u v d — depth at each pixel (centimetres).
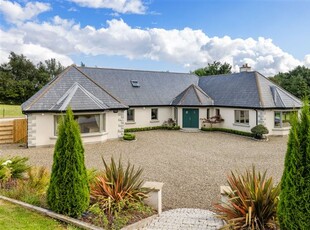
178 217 807
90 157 1730
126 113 2948
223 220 737
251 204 637
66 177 688
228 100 2955
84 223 664
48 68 7988
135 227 704
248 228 618
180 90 3438
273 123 2667
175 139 2475
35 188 875
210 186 1173
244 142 2341
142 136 2630
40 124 2017
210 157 1761
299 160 510
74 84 2303
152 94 3206
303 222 496
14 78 6975
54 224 651
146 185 883
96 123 2214
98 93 2347
